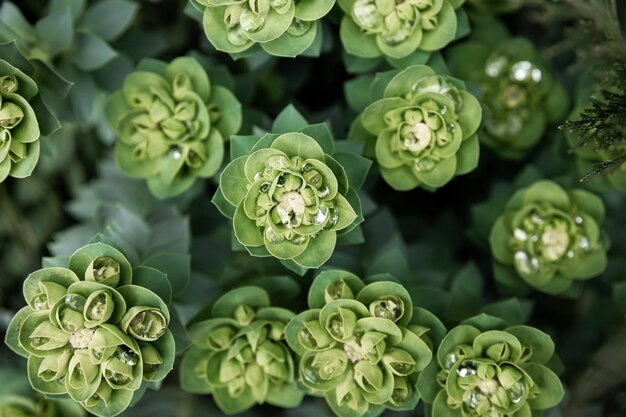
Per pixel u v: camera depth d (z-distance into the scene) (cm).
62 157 63
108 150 63
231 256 59
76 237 60
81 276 51
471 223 62
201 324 54
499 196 60
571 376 61
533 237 57
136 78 55
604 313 60
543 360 53
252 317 54
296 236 52
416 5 54
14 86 52
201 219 60
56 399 56
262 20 52
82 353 51
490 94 59
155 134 55
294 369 54
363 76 57
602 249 57
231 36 53
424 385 53
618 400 60
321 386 53
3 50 53
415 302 56
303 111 61
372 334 52
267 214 51
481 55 60
